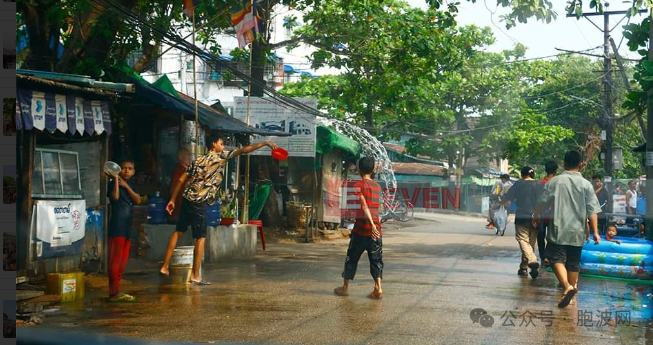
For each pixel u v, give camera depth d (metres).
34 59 12.34
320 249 15.83
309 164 20.30
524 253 10.80
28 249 8.59
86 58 12.40
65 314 7.29
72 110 9.15
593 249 11.02
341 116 25.80
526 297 8.93
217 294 8.73
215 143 9.73
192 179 9.57
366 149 22.97
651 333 6.84
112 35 12.51
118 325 6.75
